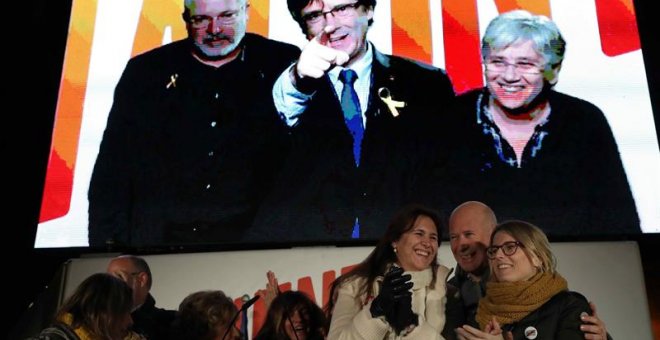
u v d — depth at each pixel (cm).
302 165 313
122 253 300
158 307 279
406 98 324
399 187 307
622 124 314
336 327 262
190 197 310
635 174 304
